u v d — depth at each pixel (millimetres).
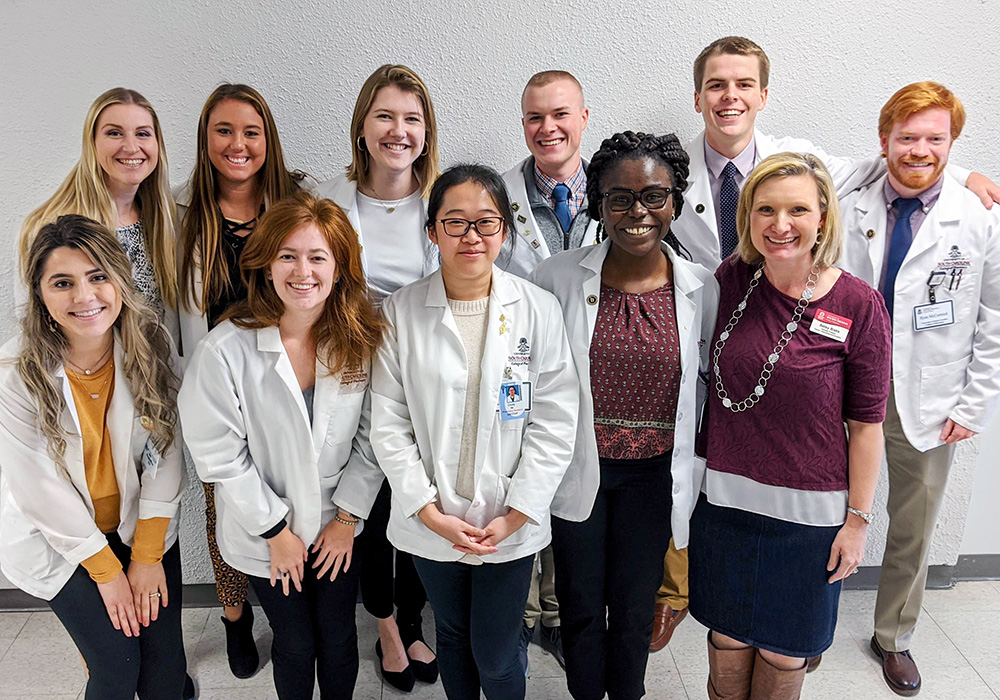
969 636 2418
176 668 1853
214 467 1677
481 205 1568
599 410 1746
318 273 1588
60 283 1517
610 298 1743
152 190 1928
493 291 1679
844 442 1667
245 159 1930
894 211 2080
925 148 1935
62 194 1892
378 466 1799
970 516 2660
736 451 1707
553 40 2275
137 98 1856
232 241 1972
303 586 1793
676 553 2340
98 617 1700
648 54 2297
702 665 2297
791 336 1621
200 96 2252
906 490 2162
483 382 1638
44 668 2270
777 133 2371
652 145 1648
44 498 1618
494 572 1706
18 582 1675
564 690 2189
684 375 1712
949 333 2051
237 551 1757
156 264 1947
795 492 1659
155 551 1737
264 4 2197
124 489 1718
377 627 2480
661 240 1747
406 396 1690
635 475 1777
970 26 2287
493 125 2338
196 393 1647
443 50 2268
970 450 2562
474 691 1874
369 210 2049
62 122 2229
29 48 2166
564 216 2168
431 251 2070
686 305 1718
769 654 1788
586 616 1878
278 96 2271
